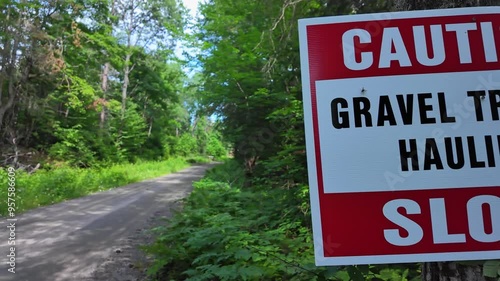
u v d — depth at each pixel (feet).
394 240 4.40
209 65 36.99
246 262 12.32
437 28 4.72
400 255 4.38
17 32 47.85
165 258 13.62
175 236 15.90
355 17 4.79
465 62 4.63
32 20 50.39
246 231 15.38
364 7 12.07
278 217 17.75
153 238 20.08
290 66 17.04
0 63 49.29
